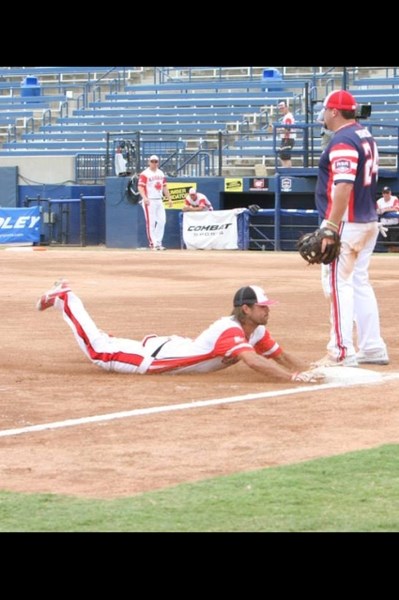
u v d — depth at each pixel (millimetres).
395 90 89438
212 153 86500
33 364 23641
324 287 22828
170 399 19375
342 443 15945
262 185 77375
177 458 15094
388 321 31781
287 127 75375
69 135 97812
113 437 16375
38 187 87875
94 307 36031
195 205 79000
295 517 12234
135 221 80062
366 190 22375
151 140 91438
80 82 108875
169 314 33719
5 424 17422
